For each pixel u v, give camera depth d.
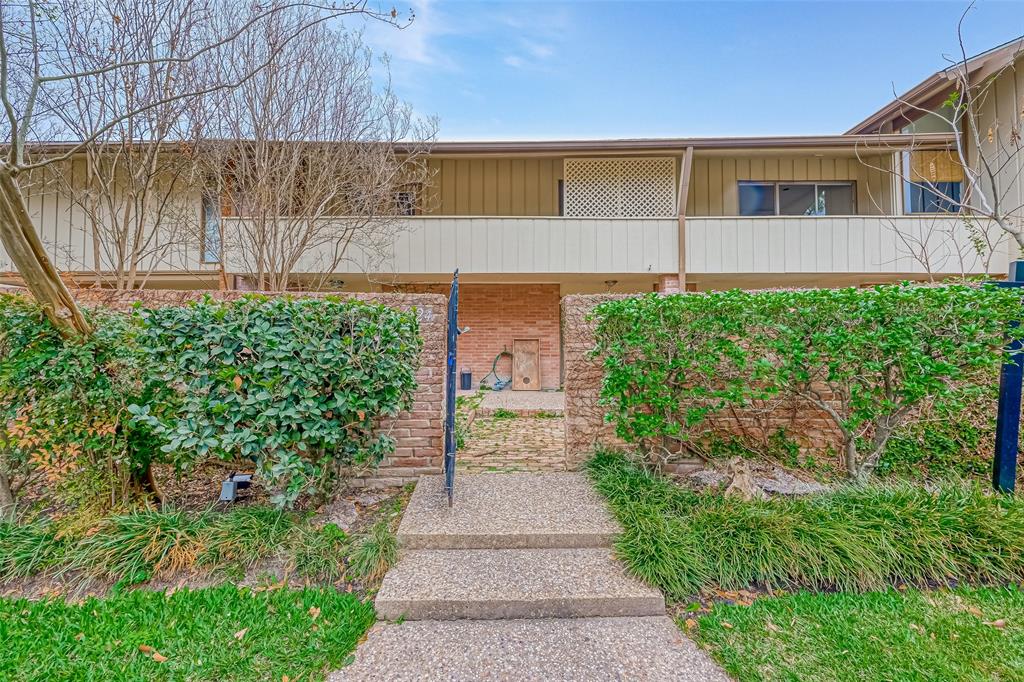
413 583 2.79
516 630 2.53
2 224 2.94
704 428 4.69
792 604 2.65
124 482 3.58
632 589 2.75
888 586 2.81
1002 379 3.93
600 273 9.16
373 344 3.79
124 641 2.33
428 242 9.02
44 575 2.86
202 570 2.90
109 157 6.40
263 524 3.23
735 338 4.12
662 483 3.99
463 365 11.36
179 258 8.73
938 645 2.32
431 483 4.32
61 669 2.16
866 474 4.07
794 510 3.30
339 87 6.96
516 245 9.07
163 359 3.40
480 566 3.00
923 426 4.44
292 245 7.09
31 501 3.66
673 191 9.66
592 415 4.76
